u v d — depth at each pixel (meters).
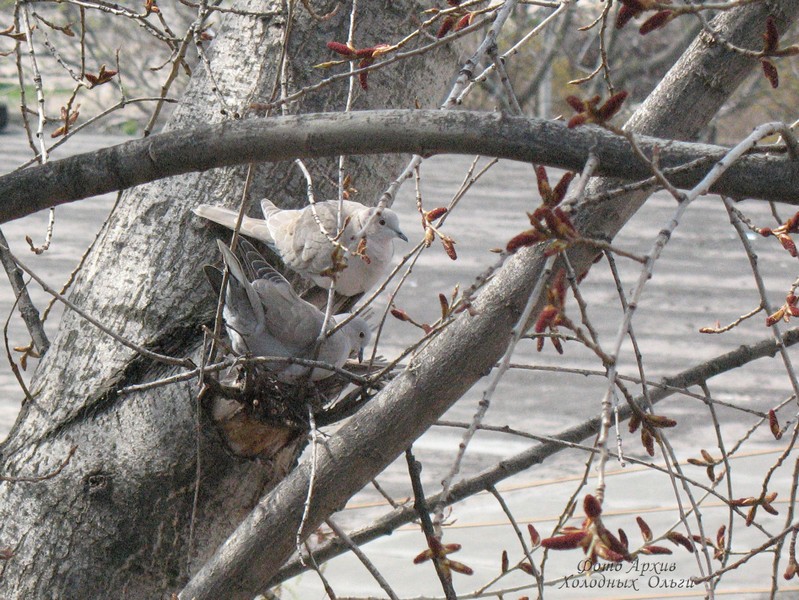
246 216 8.36
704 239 28.36
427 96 7.71
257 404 6.76
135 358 7.12
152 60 42.69
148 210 7.42
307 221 8.02
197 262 7.27
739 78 6.11
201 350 7.14
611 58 41.50
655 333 21.84
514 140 4.56
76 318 7.40
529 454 7.52
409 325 21.73
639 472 15.69
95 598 6.81
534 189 32.06
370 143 4.70
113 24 39.72
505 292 6.15
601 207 6.04
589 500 3.37
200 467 6.67
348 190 6.65
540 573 6.64
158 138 5.00
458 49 7.92
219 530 7.03
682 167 4.23
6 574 6.84
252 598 6.47
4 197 5.14
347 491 6.32
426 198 30.17
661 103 6.19
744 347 7.39
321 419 6.93
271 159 4.89
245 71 7.45
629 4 3.81
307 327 7.40
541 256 6.09
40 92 6.93
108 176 5.06
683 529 13.30
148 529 6.88
